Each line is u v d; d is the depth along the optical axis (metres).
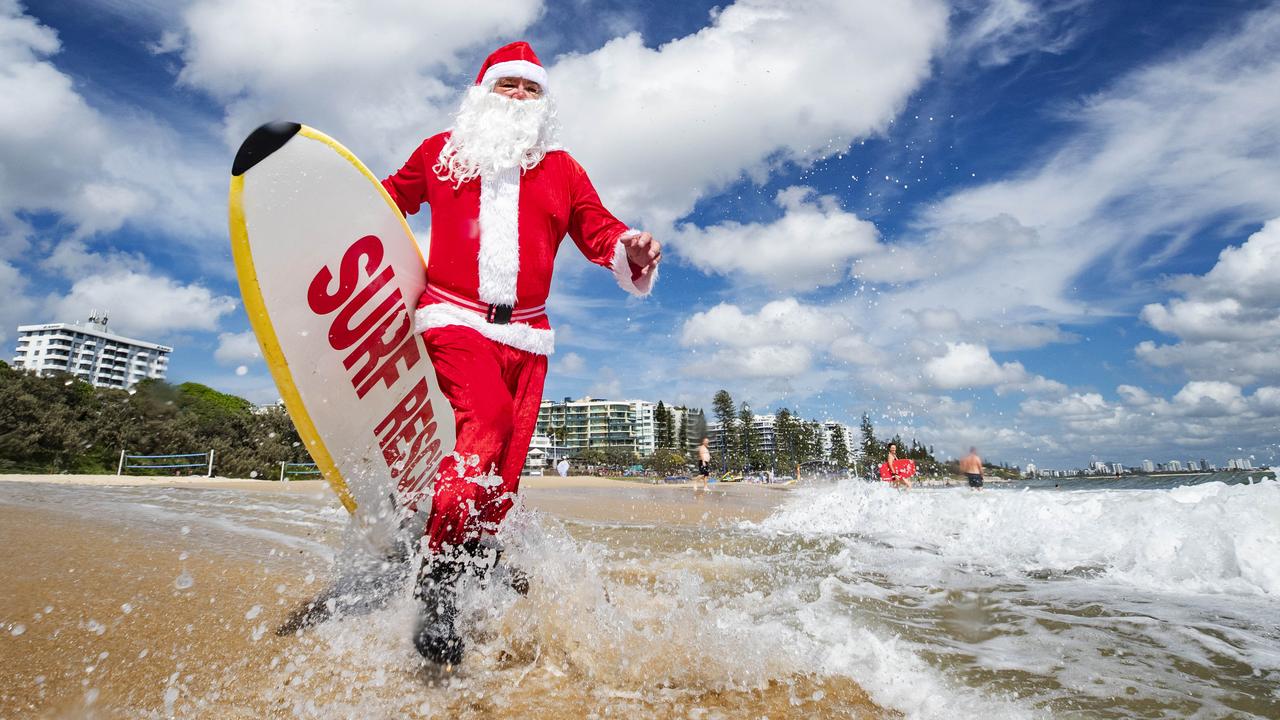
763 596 2.35
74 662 1.41
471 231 2.01
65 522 4.05
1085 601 2.31
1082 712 1.26
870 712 1.26
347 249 2.01
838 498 6.61
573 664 1.50
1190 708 1.28
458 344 1.88
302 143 1.96
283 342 1.88
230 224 1.84
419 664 1.46
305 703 1.24
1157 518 3.19
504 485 1.91
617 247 2.17
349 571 1.98
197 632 1.65
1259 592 2.47
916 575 2.84
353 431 2.01
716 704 1.29
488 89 2.26
